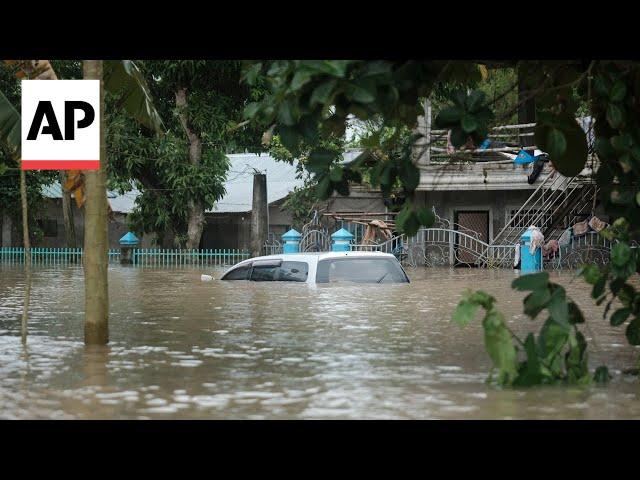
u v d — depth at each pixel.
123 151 32.88
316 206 34.91
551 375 6.01
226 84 32.12
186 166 32.88
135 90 10.59
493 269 26.62
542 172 27.97
